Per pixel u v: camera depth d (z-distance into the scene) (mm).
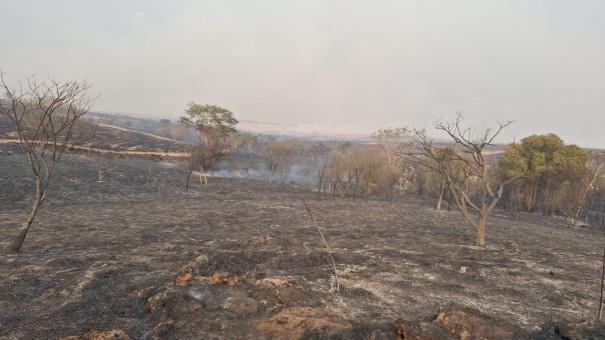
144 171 60875
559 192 49469
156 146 102312
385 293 11664
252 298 10188
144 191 45531
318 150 137250
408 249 18875
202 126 68000
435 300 11164
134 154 82375
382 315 9695
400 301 10953
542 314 10438
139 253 16500
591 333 8539
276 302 10039
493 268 15594
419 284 12789
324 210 36906
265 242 19469
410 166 70188
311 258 15969
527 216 48688
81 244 17984
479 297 11742
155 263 14703
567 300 11875
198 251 17062
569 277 14867
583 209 52469
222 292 10656
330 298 10844
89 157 63250
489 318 8398
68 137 17219
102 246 17734
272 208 36312
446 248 19641
